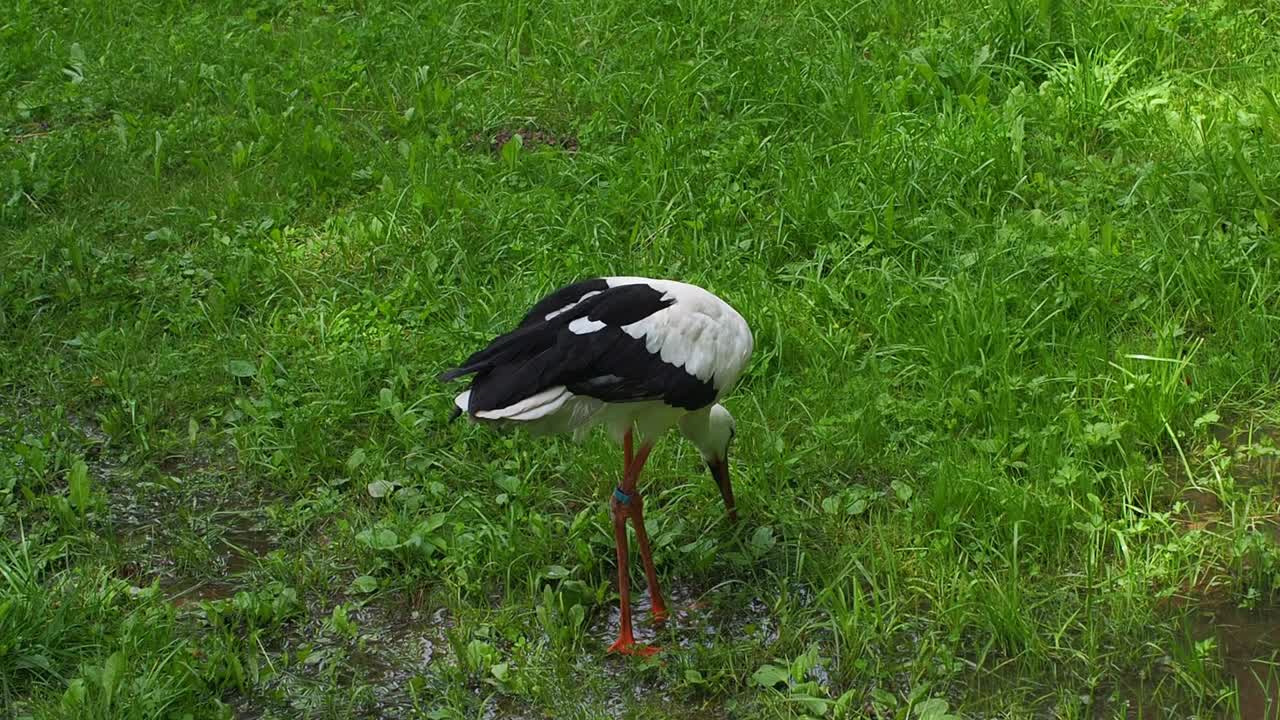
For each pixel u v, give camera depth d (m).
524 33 7.67
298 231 6.56
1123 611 5.06
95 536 5.44
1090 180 6.45
